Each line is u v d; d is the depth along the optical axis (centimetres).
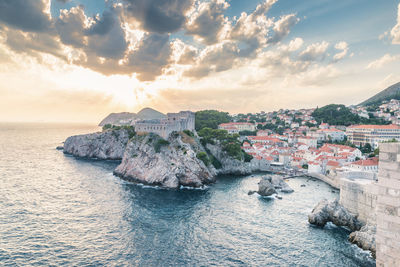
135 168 10444
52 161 14350
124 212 6506
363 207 5503
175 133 12375
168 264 4206
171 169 9938
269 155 15200
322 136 19825
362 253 4653
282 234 5428
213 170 11606
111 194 8156
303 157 15025
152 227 5634
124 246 4753
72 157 16350
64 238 5009
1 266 4028
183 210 6844
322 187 9950
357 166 10469
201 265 4203
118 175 10875
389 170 1633
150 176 9944
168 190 9250
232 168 13112
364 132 17112
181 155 10444
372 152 14900
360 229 5203
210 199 8050
